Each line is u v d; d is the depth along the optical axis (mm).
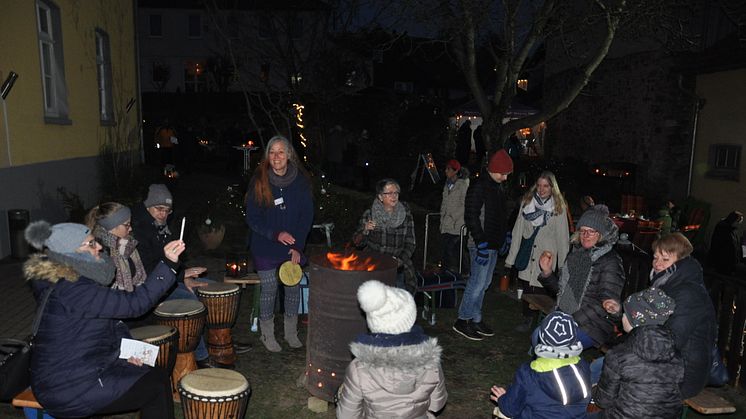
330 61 17609
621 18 9906
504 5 9977
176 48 38656
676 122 14898
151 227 4777
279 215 5270
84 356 3232
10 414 4203
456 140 21234
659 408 3156
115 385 3277
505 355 5719
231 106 32438
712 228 13195
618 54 16906
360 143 20734
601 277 4512
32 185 9328
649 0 9711
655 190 15305
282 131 16250
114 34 14234
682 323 3791
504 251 7969
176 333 4141
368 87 23703
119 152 13961
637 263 6109
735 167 12734
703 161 13688
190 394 3479
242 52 18703
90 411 3275
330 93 17781
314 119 16922
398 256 5535
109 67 13695
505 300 7562
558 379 3078
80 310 3203
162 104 32750
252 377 5020
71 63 11211
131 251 4281
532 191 6164
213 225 9242
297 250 5398
